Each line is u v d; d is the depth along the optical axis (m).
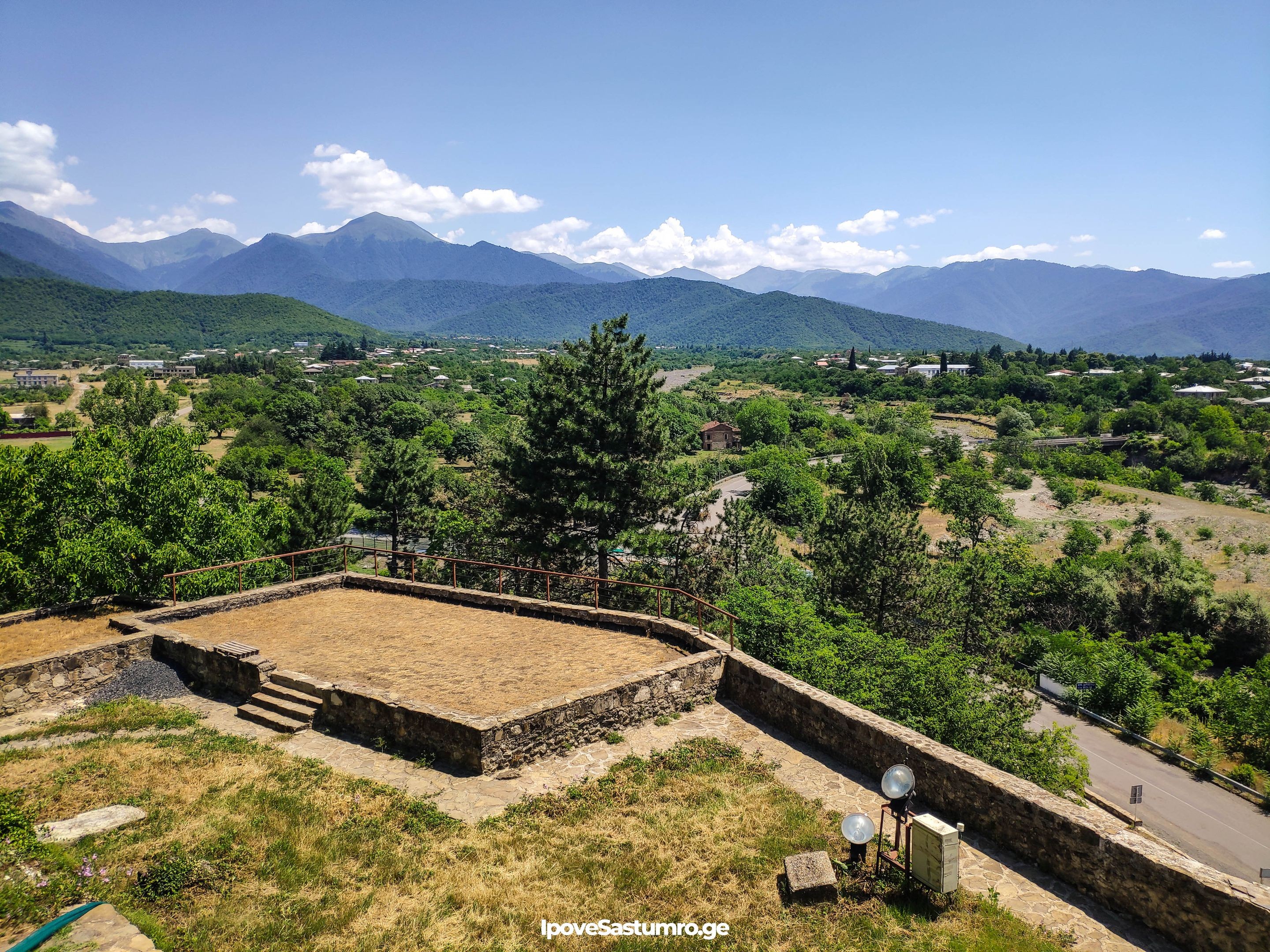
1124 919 8.18
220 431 110.94
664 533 25.64
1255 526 60.91
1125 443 110.94
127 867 8.52
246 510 28.78
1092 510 71.81
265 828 9.55
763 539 28.12
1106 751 32.03
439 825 9.69
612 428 24.95
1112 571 48.50
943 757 10.16
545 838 9.50
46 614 17.34
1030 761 18.86
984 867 9.08
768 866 8.98
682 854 9.23
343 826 9.68
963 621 28.02
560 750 11.73
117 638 15.65
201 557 23.31
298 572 31.25
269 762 11.30
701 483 27.33
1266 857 24.11
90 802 10.03
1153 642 44.16
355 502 61.22
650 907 8.29
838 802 10.48
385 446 41.78
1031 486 85.19
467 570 32.03
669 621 15.60
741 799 10.47
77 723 12.82
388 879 8.64
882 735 10.99
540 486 25.55
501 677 13.48
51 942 6.59
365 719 12.19
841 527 31.14
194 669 14.85
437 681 13.27
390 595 19.28
